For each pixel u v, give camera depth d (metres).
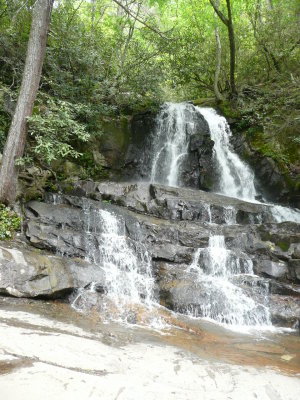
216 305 6.76
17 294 5.93
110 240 8.01
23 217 8.13
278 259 8.41
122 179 13.31
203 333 5.80
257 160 14.31
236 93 16.55
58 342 4.14
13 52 11.38
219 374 3.97
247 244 8.76
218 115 16.11
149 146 14.21
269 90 14.88
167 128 14.73
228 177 14.45
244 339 5.75
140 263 7.79
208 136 14.49
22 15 11.37
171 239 8.55
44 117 8.80
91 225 8.42
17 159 8.09
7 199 8.09
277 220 10.88
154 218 9.45
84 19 16.02
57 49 12.05
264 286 7.52
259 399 3.40
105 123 13.54
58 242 7.58
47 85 12.47
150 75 13.80
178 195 10.72
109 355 4.03
